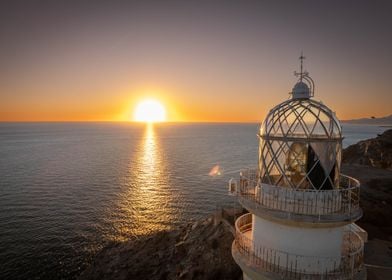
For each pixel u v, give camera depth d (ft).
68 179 199.93
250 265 37.96
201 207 149.28
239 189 43.45
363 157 143.84
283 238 35.96
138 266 85.87
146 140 557.74
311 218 33.53
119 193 170.60
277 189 36.50
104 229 120.67
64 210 139.85
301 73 41.09
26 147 397.80
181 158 311.47
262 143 39.75
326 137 36.11
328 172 35.42
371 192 92.02
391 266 58.44
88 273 89.25
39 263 95.20
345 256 37.45
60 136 645.10
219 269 69.97
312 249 34.94
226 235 77.61
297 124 37.88
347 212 35.01
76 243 108.06
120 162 276.62
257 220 39.01
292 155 36.40
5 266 93.15
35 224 123.13
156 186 188.14
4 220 126.41
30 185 181.47
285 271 35.42
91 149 384.06
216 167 259.39
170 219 133.08
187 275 72.54
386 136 150.10
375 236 72.08
